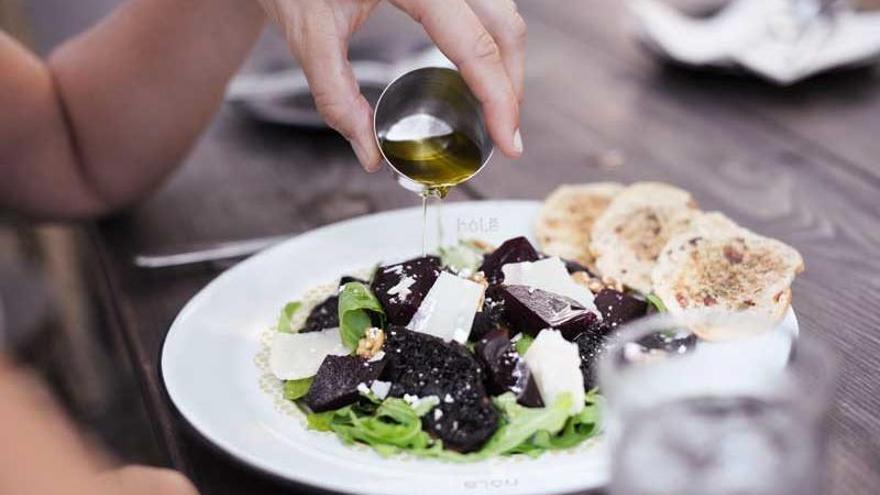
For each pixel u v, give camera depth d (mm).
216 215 955
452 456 653
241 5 923
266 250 833
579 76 1198
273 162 1039
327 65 730
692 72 1188
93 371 1421
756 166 991
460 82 756
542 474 635
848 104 1104
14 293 1540
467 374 681
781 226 895
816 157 1002
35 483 532
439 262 782
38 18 1348
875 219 898
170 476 626
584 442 665
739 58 1138
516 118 738
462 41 721
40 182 951
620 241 815
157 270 872
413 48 1159
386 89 744
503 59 774
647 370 558
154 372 752
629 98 1142
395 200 960
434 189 769
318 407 697
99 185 958
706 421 543
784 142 1032
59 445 547
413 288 746
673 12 1208
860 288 807
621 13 1377
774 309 730
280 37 1287
